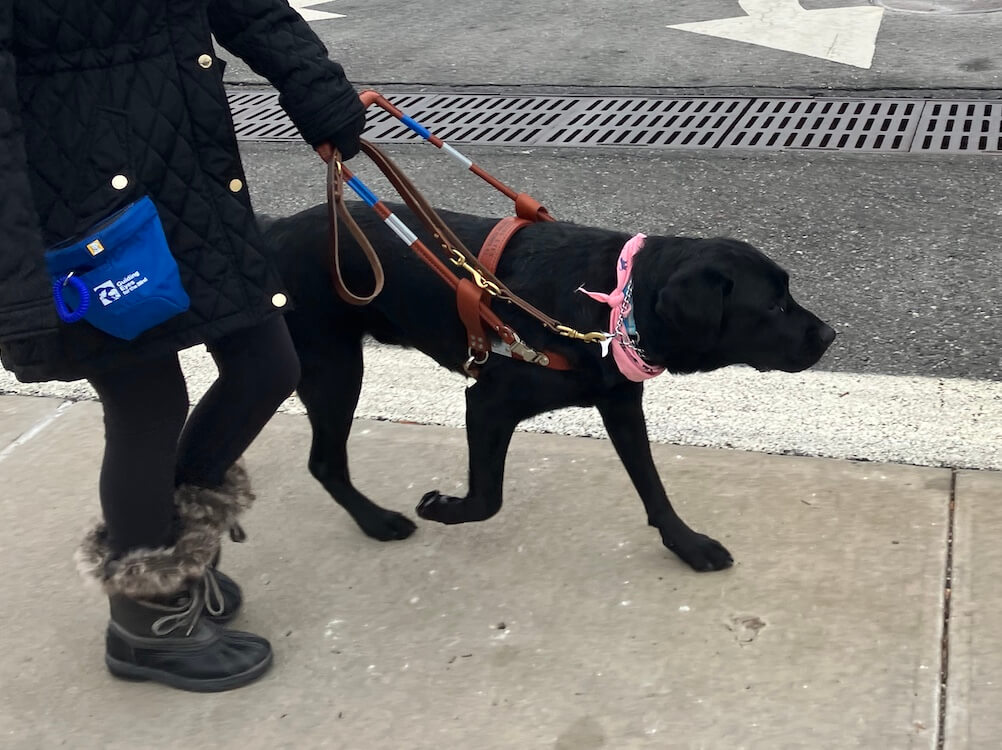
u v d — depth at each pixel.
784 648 2.51
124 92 2.02
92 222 2.02
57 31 1.96
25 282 1.85
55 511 3.15
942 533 2.82
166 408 2.27
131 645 2.49
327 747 2.35
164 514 2.38
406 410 3.56
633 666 2.50
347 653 2.61
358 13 7.93
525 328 2.62
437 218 2.66
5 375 3.86
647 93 6.04
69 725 2.45
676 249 2.55
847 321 3.87
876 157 5.11
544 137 5.56
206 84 2.09
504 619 2.67
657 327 2.53
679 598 2.69
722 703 2.38
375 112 5.99
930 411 3.34
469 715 2.40
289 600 2.79
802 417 3.37
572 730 2.34
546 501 3.09
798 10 7.34
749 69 6.28
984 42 6.48
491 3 8.02
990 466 3.07
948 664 2.43
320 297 2.79
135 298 2.00
